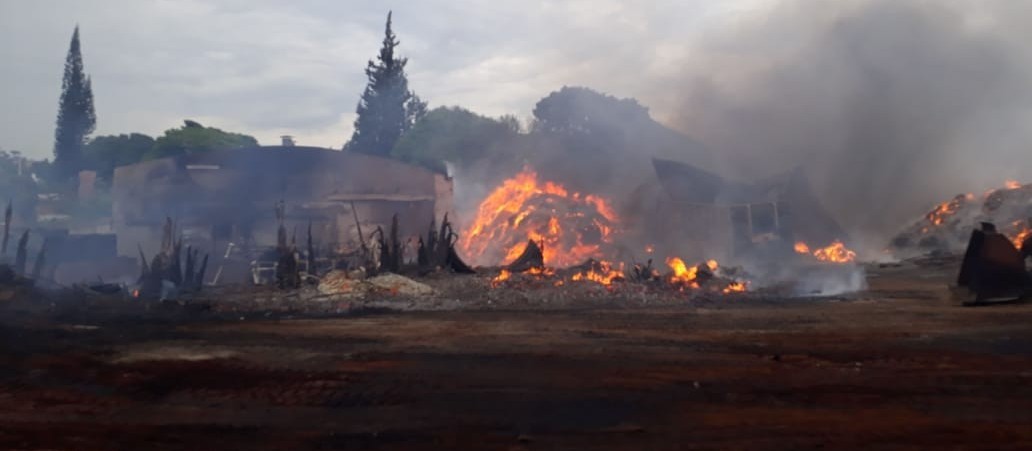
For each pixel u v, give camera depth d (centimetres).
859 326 1302
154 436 606
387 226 3531
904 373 831
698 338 1162
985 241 1655
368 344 1116
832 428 607
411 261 2911
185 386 799
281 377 844
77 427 634
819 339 1130
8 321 1391
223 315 1627
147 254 3328
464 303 1858
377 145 7475
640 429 612
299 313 1672
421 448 570
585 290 2028
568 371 867
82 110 7425
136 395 757
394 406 703
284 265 2322
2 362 938
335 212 3456
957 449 550
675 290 2128
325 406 706
